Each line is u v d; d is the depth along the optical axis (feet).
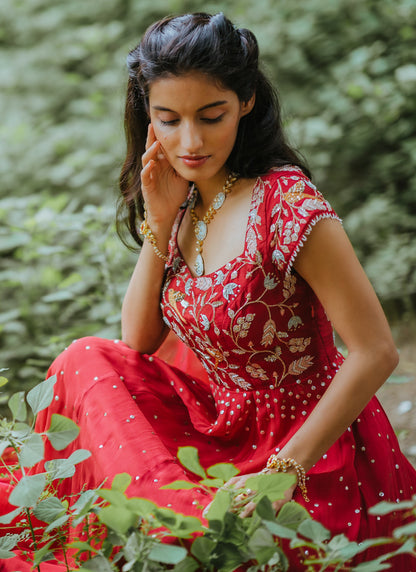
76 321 13.26
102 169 17.81
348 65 17.07
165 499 5.61
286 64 17.71
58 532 5.92
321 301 5.97
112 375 6.66
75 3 22.38
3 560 5.81
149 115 6.56
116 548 5.63
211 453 6.68
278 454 5.79
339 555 4.76
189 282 6.42
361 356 5.82
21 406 5.79
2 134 19.36
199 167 6.05
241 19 18.69
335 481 6.02
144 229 6.83
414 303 13.65
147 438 6.09
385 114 16.67
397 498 6.36
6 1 22.93
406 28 17.49
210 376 6.75
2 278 13.70
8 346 12.76
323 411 5.81
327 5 18.01
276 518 5.02
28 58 21.70
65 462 5.45
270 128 6.35
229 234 6.24
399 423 10.11
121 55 20.35
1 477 6.93
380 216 15.35
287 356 6.24
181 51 5.73
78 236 14.15
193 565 4.95
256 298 6.00
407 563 6.23
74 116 20.79
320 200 5.83
